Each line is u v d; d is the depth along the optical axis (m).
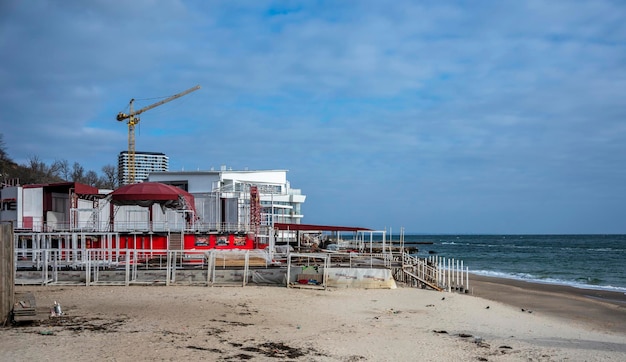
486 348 17.91
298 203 94.75
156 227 51.78
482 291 43.22
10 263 17.70
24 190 49.19
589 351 18.11
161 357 14.23
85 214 50.53
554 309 33.56
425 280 39.03
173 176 73.56
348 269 34.41
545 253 123.25
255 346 16.36
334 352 16.19
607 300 38.97
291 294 30.73
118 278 33.59
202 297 28.11
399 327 22.02
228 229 49.88
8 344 14.75
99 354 14.14
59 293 28.52
